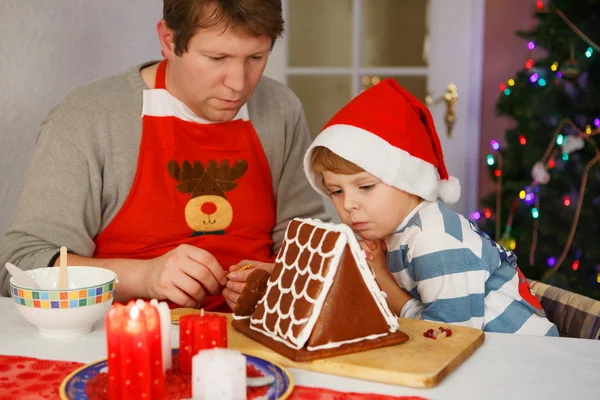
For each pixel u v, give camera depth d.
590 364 0.94
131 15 2.18
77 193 1.39
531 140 2.79
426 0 3.12
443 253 1.27
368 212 1.33
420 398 0.82
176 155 1.46
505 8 3.44
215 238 1.50
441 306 1.26
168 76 1.48
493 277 1.32
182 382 0.84
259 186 1.56
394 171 1.29
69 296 1.00
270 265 1.33
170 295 1.23
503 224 2.92
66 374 0.89
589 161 2.75
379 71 3.15
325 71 3.15
